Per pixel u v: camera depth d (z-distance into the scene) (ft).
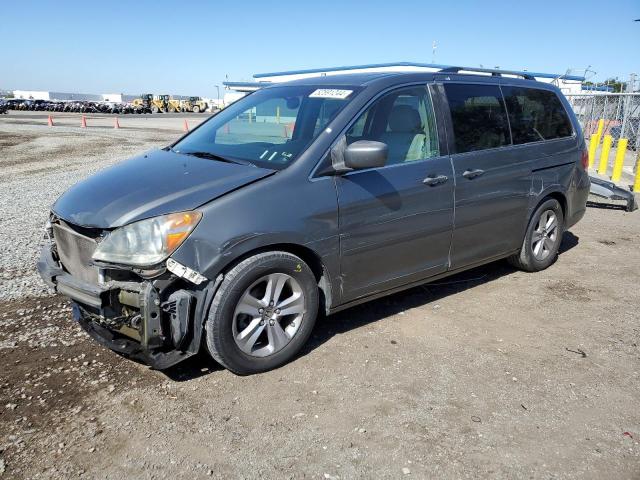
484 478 8.54
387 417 10.10
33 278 17.12
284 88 15.34
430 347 12.94
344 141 12.41
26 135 81.30
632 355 12.69
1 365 11.68
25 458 8.82
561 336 13.66
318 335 13.52
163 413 10.11
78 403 10.36
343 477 8.53
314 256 12.05
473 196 15.02
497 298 16.21
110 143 69.15
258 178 11.37
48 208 28.25
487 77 16.33
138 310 10.28
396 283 13.89
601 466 8.85
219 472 8.60
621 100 65.10
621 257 20.66
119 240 10.30
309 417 10.07
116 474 8.52
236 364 11.14
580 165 19.13
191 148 14.24
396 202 13.12
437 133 14.35
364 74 14.57
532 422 10.02
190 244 10.19
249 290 11.09
